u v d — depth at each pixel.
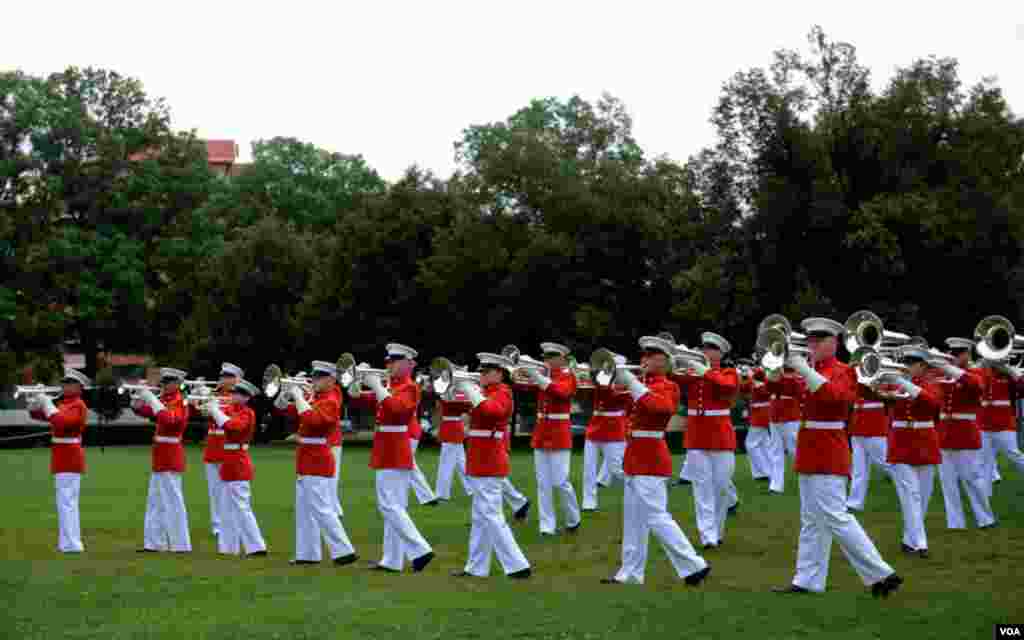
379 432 13.98
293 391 14.88
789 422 20.41
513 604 11.22
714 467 15.44
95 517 19.95
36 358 57.31
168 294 58.84
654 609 10.87
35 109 57.81
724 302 35.78
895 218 33.50
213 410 17.56
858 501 18.25
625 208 41.62
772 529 16.77
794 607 10.90
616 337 40.78
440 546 15.98
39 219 57.44
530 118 57.12
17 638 9.94
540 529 17.08
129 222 59.31
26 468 32.22
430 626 10.22
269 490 23.95
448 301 43.25
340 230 47.31
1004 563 13.66
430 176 47.41
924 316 36.03
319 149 72.19
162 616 10.85
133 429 51.75
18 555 15.66
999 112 36.25
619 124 48.44
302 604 11.35
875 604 11.05
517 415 47.50
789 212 35.25
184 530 16.27
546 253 41.00
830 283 36.12
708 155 38.38
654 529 12.41
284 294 51.22
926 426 14.64
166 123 62.06
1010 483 21.39
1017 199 35.50
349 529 17.77
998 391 18.64
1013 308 35.88
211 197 65.06
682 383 15.80
